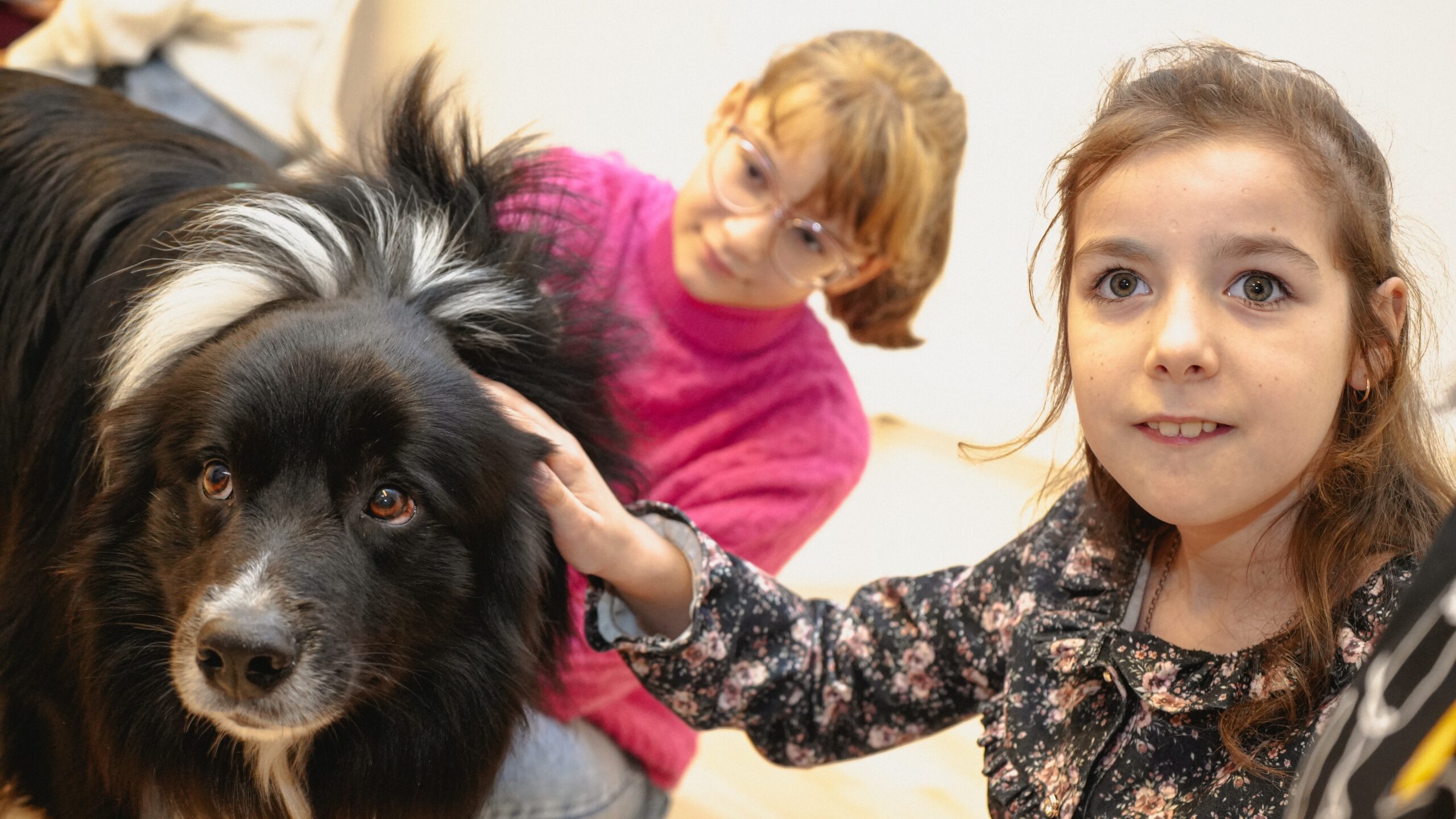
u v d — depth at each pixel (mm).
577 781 2289
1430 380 1855
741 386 2484
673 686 1757
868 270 2471
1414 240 2389
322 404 1505
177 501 1575
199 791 1703
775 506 2459
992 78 4492
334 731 1696
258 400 1503
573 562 1699
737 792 3094
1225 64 1429
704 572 1710
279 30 3170
